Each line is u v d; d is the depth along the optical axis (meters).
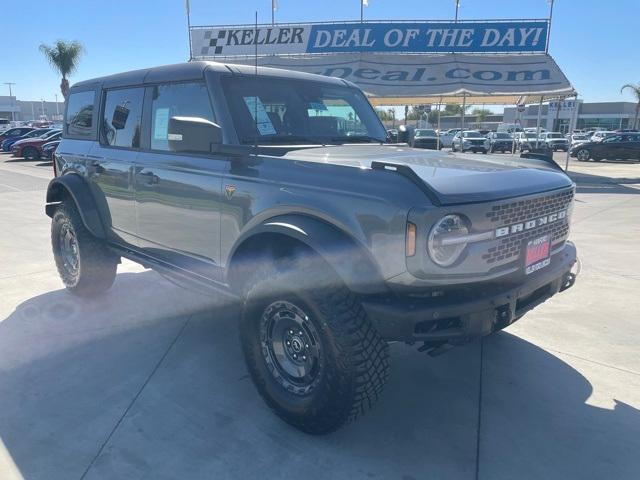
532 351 4.05
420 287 2.56
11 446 2.84
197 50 20.05
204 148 3.38
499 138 35.09
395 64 19.31
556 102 20.14
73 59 36.94
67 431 2.98
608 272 6.09
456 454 2.83
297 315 2.82
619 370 3.74
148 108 3.98
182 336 4.26
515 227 2.81
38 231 8.24
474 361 3.89
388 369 2.73
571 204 3.43
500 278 2.78
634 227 8.96
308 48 19.69
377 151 3.54
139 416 3.13
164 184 3.74
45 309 4.80
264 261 3.03
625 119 76.44
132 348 4.04
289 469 2.69
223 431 3.01
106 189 4.43
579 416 3.18
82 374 3.63
